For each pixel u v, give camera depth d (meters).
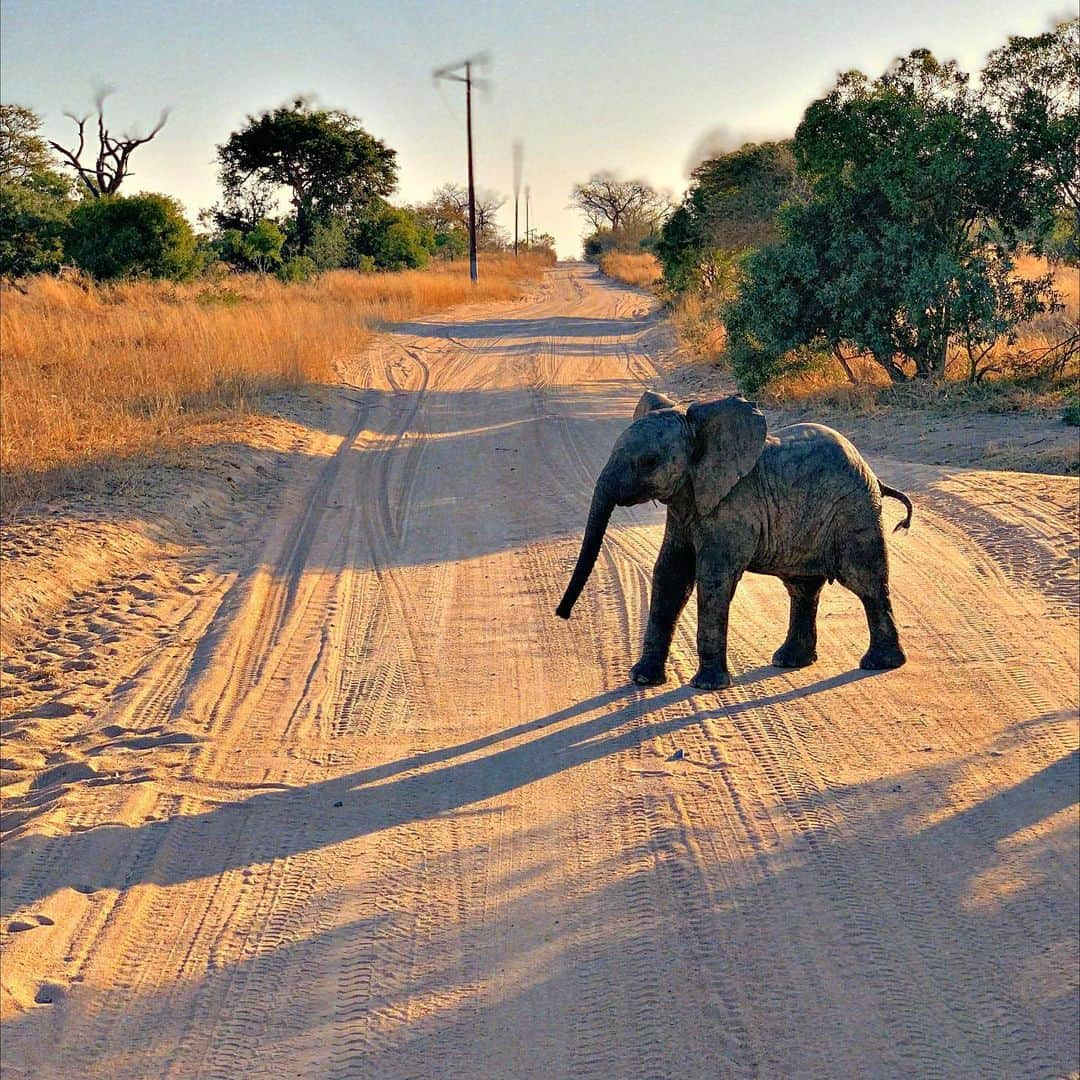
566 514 13.02
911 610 9.37
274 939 5.17
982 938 5.03
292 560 11.52
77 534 11.17
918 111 19.53
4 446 14.36
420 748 7.16
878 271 19.86
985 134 19.20
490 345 33.09
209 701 7.90
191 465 14.46
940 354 20.12
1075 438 15.55
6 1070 4.34
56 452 14.45
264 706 7.85
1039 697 7.61
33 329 23.41
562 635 9.10
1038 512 11.68
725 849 5.80
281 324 27.95
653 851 5.81
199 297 35.06
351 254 61.91
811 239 20.59
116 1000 4.75
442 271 68.44
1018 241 20.31
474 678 8.29
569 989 4.75
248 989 4.81
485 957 4.99
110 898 5.51
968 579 10.07
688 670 8.27
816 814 6.13
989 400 18.52
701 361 27.28
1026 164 19.52
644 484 7.38
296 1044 4.47
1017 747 6.88
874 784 6.46
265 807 6.41
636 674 8.03
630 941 5.06
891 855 5.71
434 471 15.88
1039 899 5.31
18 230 39.56
